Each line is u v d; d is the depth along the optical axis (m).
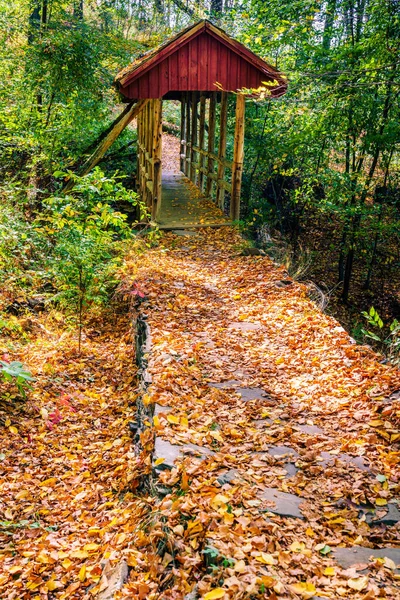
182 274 10.28
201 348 7.21
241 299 9.21
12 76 15.76
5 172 15.70
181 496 4.15
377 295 17.16
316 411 5.71
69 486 5.77
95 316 10.55
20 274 9.45
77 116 15.62
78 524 5.09
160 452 4.73
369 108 14.17
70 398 7.57
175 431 5.08
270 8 14.38
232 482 4.34
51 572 4.48
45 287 10.86
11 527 5.07
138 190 17.97
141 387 6.86
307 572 3.41
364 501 4.19
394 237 18.41
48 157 15.08
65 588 4.27
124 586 3.67
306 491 4.35
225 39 12.48
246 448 4.96
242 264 11.00
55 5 17.61
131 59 17.94
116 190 9.23
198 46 12.50
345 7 15.35
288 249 14.92
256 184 19.75
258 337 7.72
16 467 6.07
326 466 4.67
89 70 15.79
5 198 11.38
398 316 16.16
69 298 10.32
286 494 4.29
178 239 12.62
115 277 10.34
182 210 15.19
